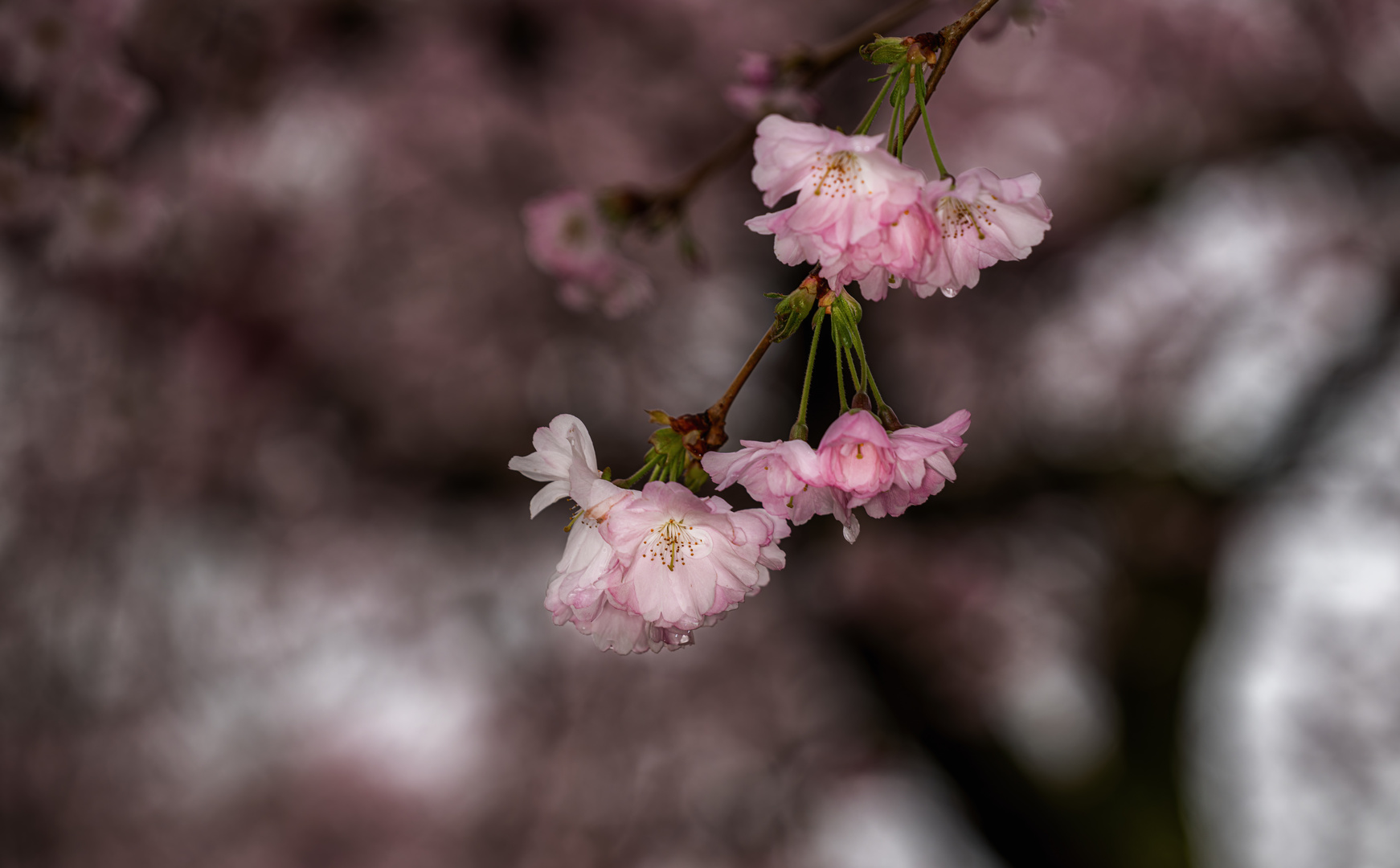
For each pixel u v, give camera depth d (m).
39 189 2.55
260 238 5.40
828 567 6.15
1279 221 6.28
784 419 6.04
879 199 0.83
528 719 6.54
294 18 5.14
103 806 5.42
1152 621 5.82
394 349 5.77
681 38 5.80
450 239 5.77
